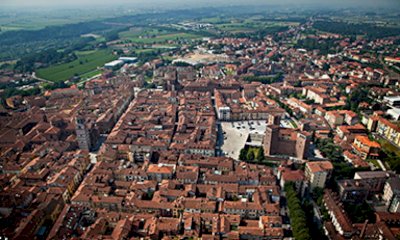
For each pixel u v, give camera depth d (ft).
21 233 632.79
